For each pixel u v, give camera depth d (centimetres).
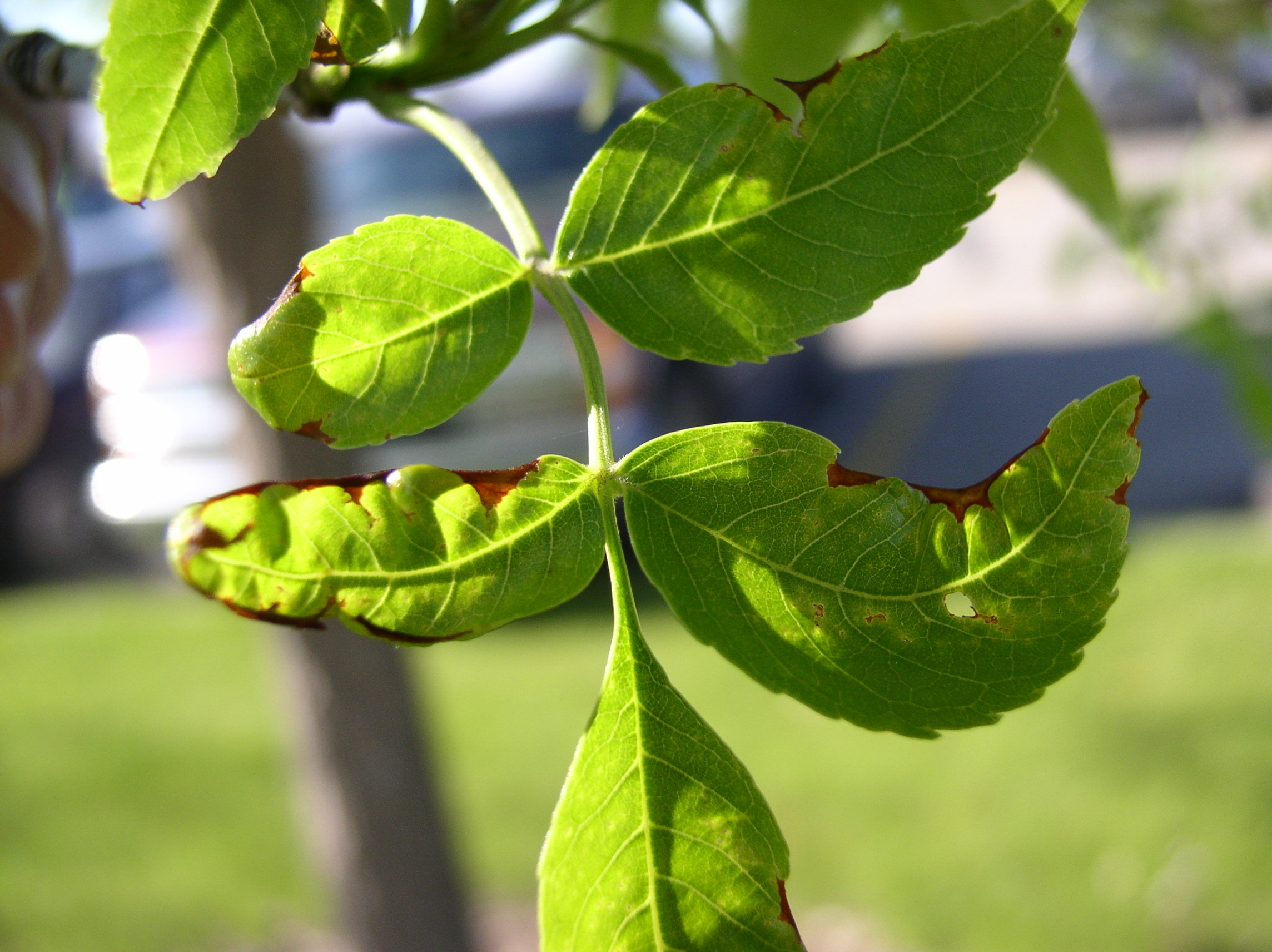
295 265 65
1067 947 100
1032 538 24
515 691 157
